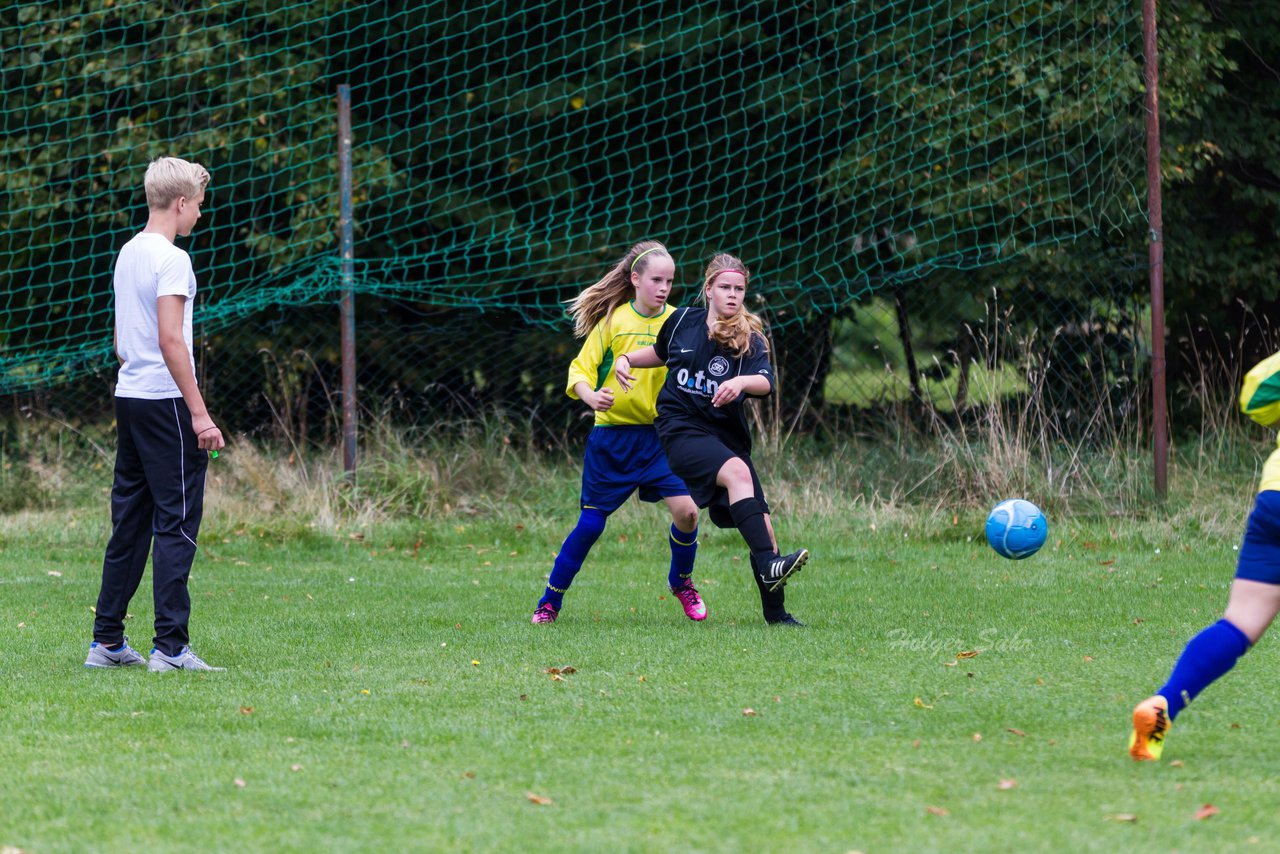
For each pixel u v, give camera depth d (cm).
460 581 2909
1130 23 4012
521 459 4219
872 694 1709
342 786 1309
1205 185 4422
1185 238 4344
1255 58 4391
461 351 4681
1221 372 4453
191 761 1409
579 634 2219
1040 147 4069
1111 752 1418
